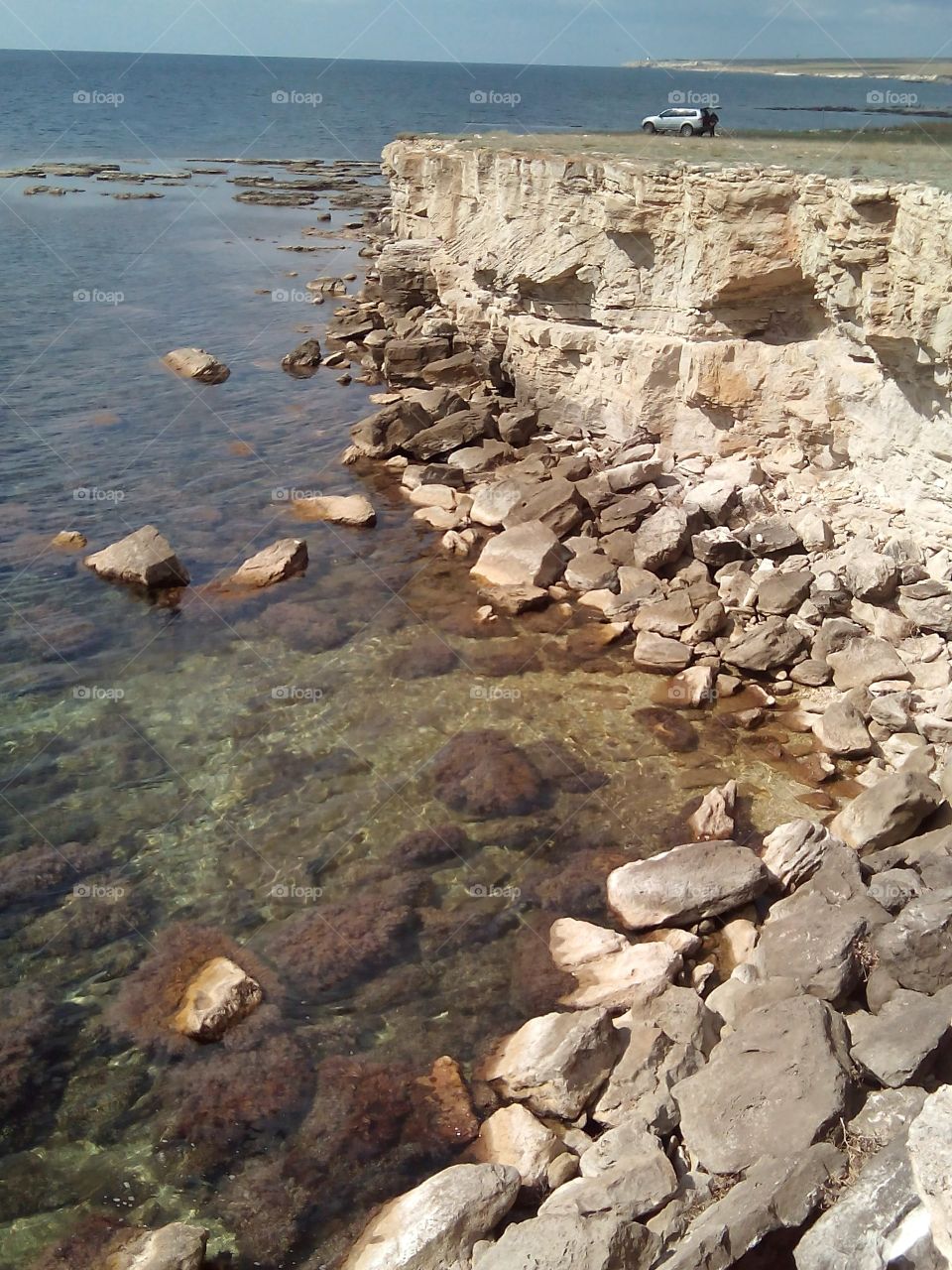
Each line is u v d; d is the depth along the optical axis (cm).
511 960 1566
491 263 3553
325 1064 1399
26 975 1532
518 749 2039
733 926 1608
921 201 2189
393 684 2256
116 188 9025
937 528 2420
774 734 2089
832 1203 1034
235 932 1612
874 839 1720
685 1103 1231
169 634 2438
